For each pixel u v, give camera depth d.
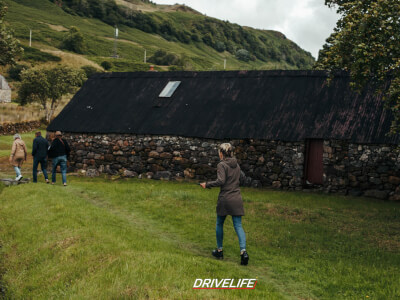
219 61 180.62
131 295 4.40
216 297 4.32
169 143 16.55
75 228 7.30
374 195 12.89
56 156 13.54
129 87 20.47
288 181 14.49
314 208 10.77
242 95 17.25
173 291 4.40
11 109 44.88
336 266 6.08
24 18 138.00
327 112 14.70
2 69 74.81
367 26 9.16
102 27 170.50
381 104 13.95
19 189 11.77
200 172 15.91
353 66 9.47
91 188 13.11
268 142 14.82
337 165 13.68
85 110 19.42
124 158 17.34
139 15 193.88
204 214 9.69
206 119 16.55
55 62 83.69
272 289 4.93
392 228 8.84
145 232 7.86
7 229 8.35
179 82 19.48
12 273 6.27
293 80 16.92
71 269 5.58
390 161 12.78
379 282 5.33
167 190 12.90
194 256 6.11
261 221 9.23
